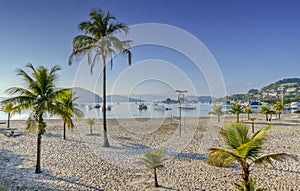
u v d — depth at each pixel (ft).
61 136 67.31
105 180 30.27
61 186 27.73
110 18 51.26
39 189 26.66
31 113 31.86
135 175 32.55
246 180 20.88
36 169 32.78
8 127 86.22
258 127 88.33
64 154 44.96
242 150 19.60
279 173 33.30
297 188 27.73
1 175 31.58
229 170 34.86
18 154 44.60
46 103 30.89
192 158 42.52
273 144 54.95
